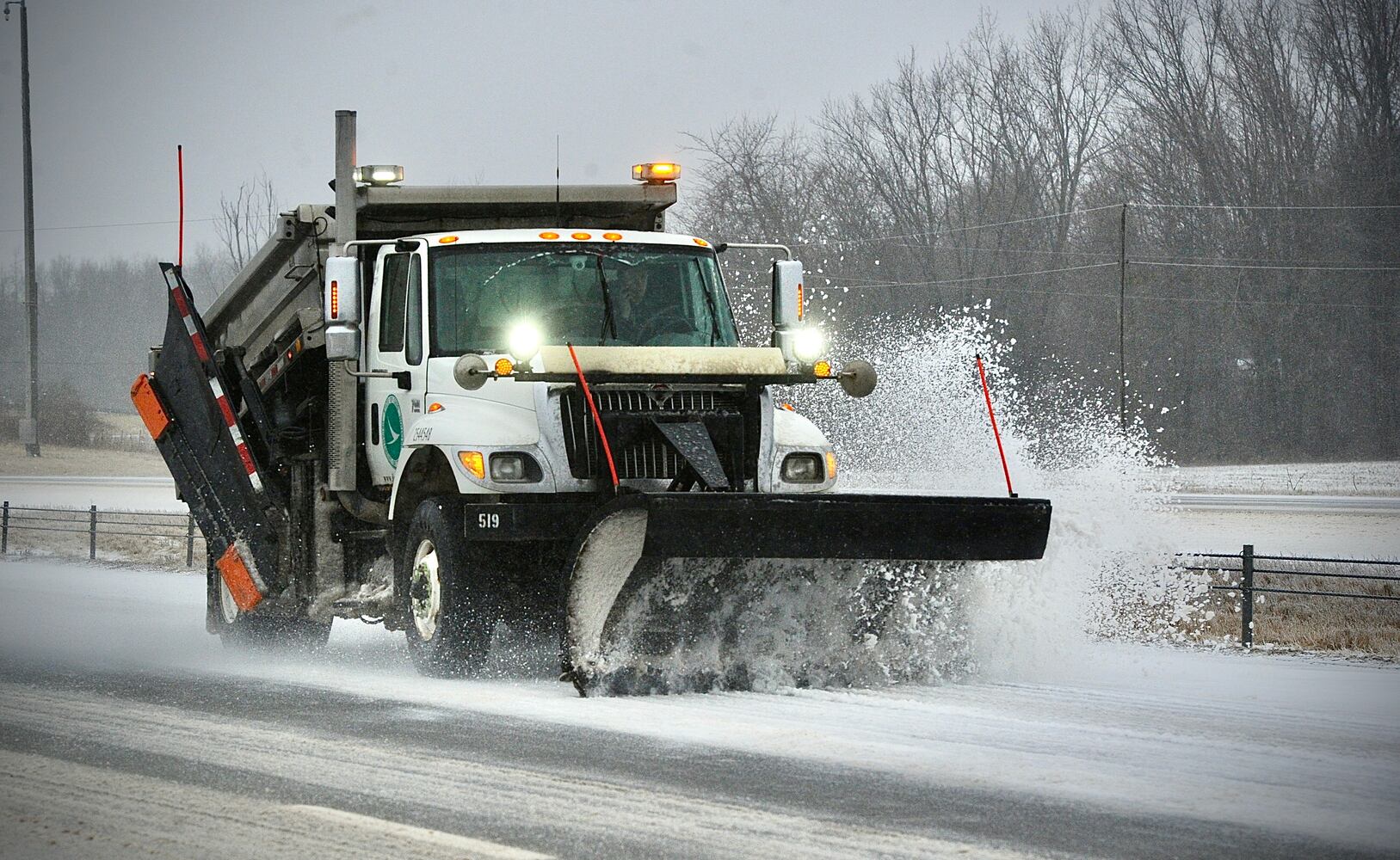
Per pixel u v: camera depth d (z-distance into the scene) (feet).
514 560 52.39
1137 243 311.68
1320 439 316.81
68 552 146.10
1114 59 321.73
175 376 66.33
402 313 57.52
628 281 56.80
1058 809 33.68
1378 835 31.60
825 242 281.74
